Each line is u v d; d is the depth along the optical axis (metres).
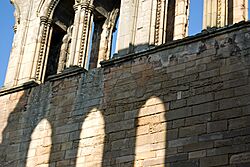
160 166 23.42
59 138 27.61
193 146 22.86
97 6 34.03
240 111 22.31
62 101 28.73
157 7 29.00
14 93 31.44
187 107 23.92
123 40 28.53
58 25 34.69
